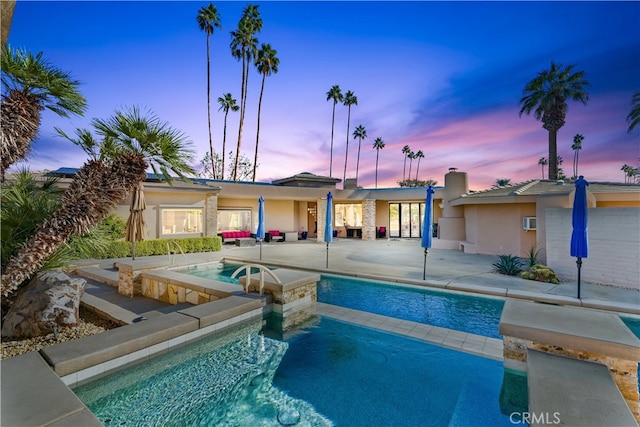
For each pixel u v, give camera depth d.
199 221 17.83
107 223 13.20
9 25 1.48
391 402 3.92
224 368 4.77
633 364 3.51
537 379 3.27
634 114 21.91
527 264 11.94
